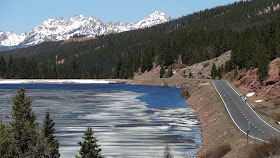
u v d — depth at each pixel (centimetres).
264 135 4341
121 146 4753
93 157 3441
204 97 8738
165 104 9269
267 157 3130
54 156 3322
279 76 8206
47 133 4088
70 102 9831
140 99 10569
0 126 3009
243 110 6400
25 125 3166
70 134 5506
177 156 4244
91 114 7544
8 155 2833
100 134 5500
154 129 5884
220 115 6006
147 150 4547
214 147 4297
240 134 4425
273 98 7388
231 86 10812
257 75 9619
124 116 7244
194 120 6744
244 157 3434
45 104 9331
